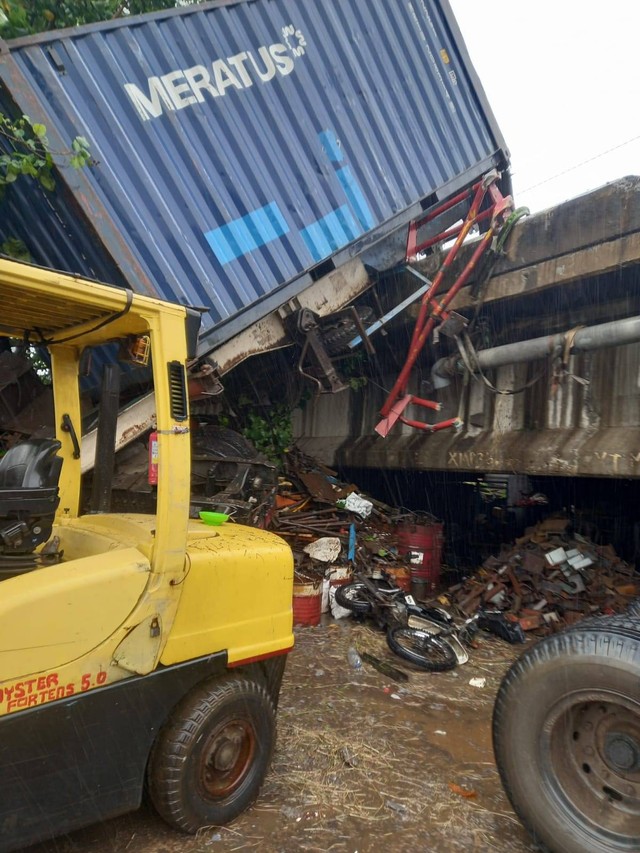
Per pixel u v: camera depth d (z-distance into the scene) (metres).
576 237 6.46
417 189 7.38
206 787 2.93
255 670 3.31
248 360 8.72
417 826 3.10
